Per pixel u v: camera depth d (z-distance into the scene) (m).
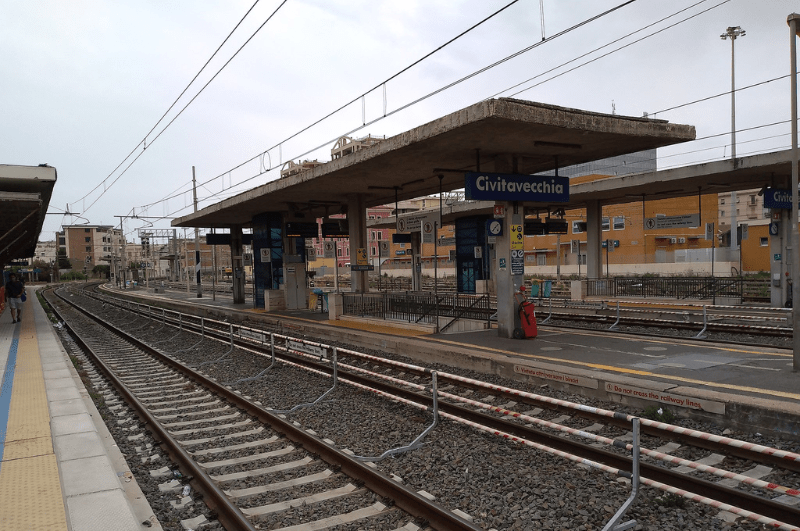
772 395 7.17
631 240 42.72
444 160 13.37
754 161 17.03
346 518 4.87
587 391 8.66
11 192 16.27
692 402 7.21
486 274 30.30
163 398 9.92
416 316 16.25
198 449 6.96
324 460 6.31
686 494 4.21
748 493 4.77
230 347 15.50
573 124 10.20
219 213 25.05
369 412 8.33
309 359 13.41
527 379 9.76
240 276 31.38
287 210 23.77
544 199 12.73
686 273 37.75
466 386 9.85
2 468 5.43
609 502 4.94
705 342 11.98
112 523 4.35
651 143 11.92
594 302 23.45
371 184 17.28
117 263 96.88
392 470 5.98
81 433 6.80
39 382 10.04
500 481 5.53
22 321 23.78
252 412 8.53
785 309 16.48
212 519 4.96
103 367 12.76
